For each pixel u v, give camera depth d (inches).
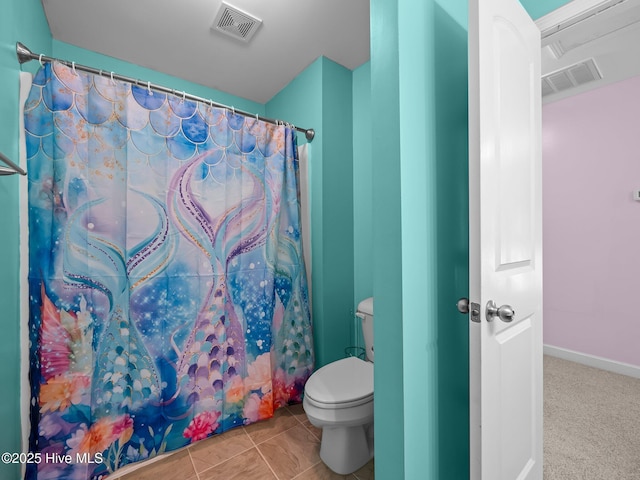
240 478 51.6
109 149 53.7
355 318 83.9
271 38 70.7
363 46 74.2
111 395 52.5
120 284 54.2
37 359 46.3
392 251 33.8
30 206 47.1
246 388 66.7
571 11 46.2
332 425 50.7
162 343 57.7
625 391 80.5
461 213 44.2
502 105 36.4
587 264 98.0
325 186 78.2
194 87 90.1
